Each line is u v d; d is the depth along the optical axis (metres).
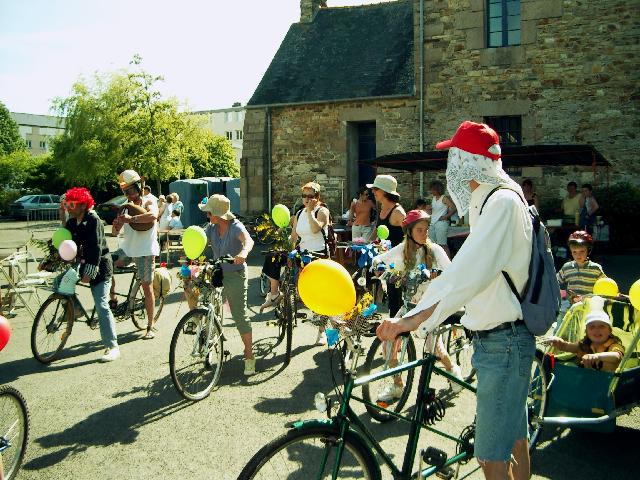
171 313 8.01
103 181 26.86
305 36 18.23
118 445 3.89
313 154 16.22
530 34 13.67
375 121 15.79
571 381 3.72
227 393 4.82
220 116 72.94
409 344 4.19
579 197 12.34
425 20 14.66
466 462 3.00
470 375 4.65
